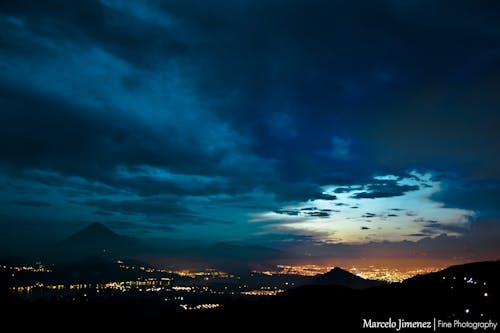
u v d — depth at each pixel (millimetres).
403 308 70438
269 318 76562
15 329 70188
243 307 87000
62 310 83750
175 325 77938
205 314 84500
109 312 86750
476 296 71438
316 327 68125
